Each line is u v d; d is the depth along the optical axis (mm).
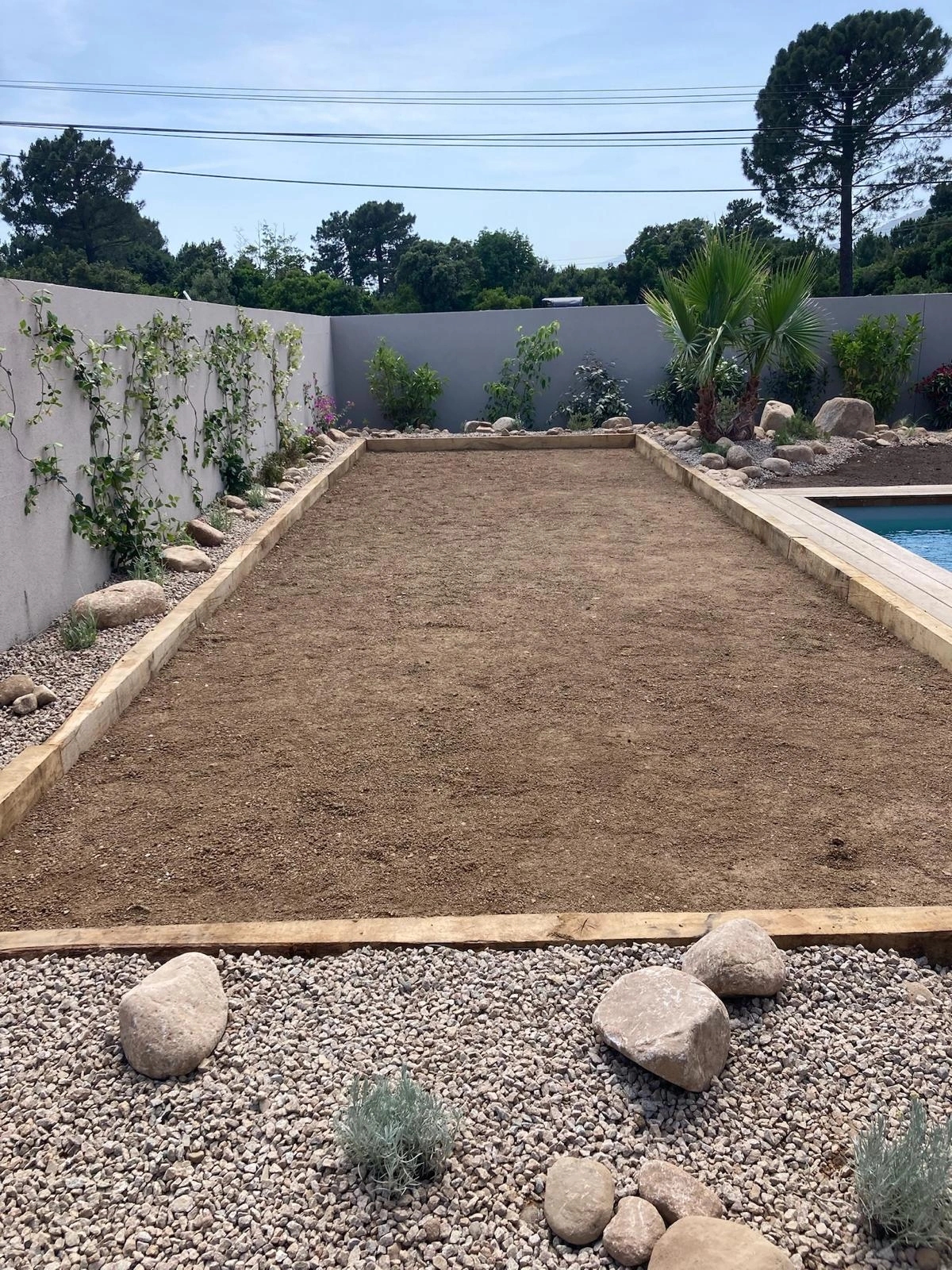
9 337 5027
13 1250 1946
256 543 7363
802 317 10711
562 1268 1941
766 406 12383
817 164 32312
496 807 3742
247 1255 1945
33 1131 2232
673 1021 2367
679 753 4172
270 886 3240
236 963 2789
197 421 8195
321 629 5809
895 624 5555
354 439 13625
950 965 2861
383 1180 2092
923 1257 1961
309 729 4434
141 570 6207
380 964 2783
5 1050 2471
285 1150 2182
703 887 3205
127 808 3758
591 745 4266
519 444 13062
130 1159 2156
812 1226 2025
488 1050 2465
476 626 5832
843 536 7328
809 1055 2467
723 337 10609
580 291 39906
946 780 3887
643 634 5656
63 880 3289
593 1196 2033
